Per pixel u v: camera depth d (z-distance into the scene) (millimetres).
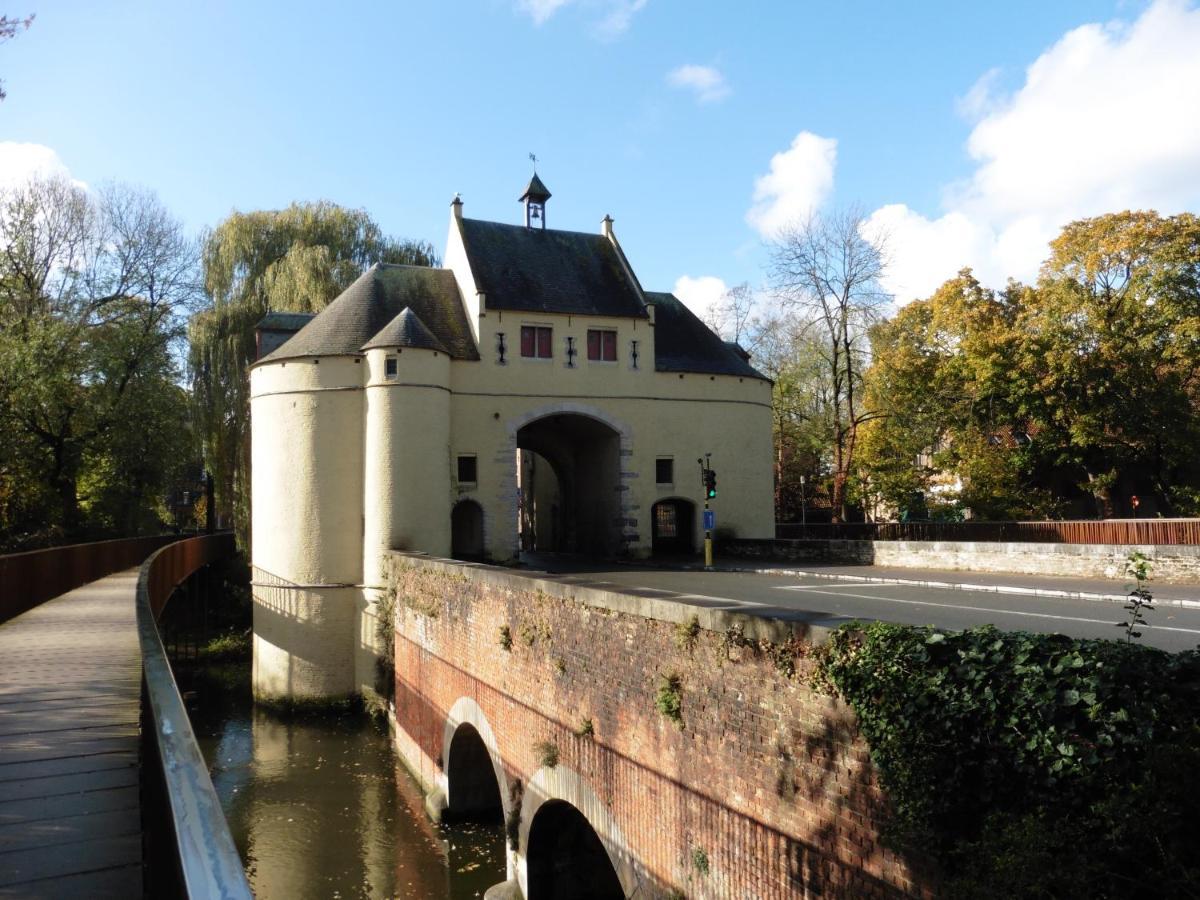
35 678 10344
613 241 35844
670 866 9672
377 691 25750
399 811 18500
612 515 33344
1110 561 19219
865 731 6820
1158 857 4535
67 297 37781
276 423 28125
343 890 14820
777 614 8305
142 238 40969
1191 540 22984
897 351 41469
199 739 24297
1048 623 13000
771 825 8055
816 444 47438
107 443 37000
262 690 27656
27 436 34750
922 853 6297
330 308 30469
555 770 12648
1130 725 5031
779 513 53062
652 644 10148
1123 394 34031
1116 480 36688
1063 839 4867
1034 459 38344
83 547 23016
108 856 5086
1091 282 34906
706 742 9062
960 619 13672
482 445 30641
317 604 27125
